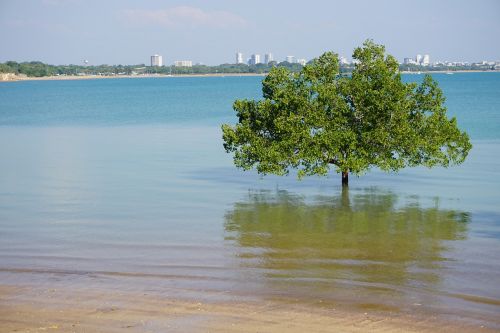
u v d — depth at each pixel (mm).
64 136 61875
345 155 33875
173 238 25031
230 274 20641
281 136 33000
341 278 20172
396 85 32312
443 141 33594
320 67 33750
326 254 22781
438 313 17328
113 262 22047
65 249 23641
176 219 28188
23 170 41719
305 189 35156
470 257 22312
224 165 43375
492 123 64625
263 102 33656
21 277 20531
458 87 152625
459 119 68938
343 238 24938
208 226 26938
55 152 50406
